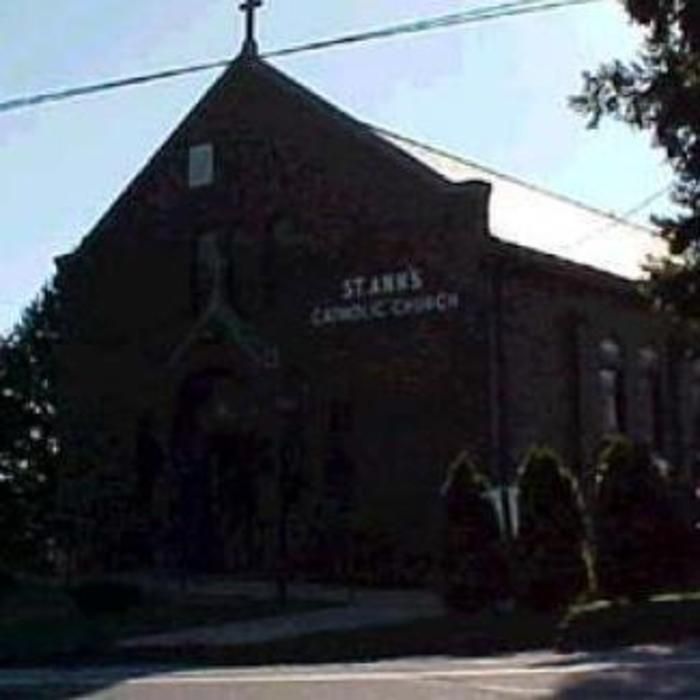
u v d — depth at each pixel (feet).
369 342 100.01
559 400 102.22
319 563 99.14
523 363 99.09
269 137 107.14
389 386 98.73
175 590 92.73
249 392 104.12
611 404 108.68
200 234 110.22
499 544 77.46
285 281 104.42
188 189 110.93
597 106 83.30
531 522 76.38
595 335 107.24
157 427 108.47
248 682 51.96
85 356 113.70
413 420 97.45
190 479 106.11
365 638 67.72
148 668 61.31
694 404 118.83
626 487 74.74
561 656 58.08
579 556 75.87
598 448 103.30
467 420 95.45
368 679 50.96
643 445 80.69
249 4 109.70
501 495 93.76
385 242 100.32
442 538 79.71
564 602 75.05
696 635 62.08
